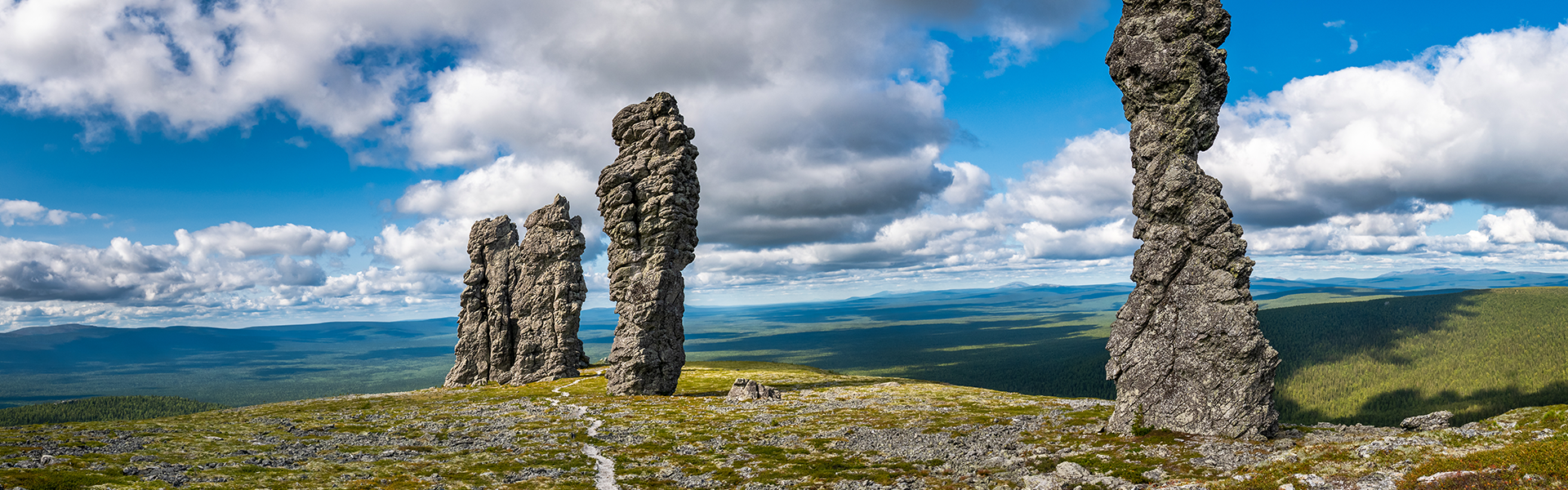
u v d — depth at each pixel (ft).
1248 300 197.06
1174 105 210.59
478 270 542.98
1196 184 205.67
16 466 172.14
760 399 360.89
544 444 243.19
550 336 514.27
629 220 414.82
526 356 512.22
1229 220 203.00
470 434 265.54
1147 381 207.31
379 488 168.86
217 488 160.35
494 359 521.65
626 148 428.15
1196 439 187.93
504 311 529.04
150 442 223.92
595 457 220.02
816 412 307.58
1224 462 161.17
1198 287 202.49
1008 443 208.85
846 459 203.00
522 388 457.68
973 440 219.82
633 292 403.34
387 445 240.73
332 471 189.16
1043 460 180.34
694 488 175.63
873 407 322.14
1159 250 209.56
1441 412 183.21
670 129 418.92
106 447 209.97
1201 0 212.23
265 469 188.14
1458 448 134.51
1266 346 192.95
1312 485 123.34
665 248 405.59
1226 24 210.59
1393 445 141.59
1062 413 269.64
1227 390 193.88
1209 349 198.29
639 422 292.20
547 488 174.91
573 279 526.16
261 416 326.24
